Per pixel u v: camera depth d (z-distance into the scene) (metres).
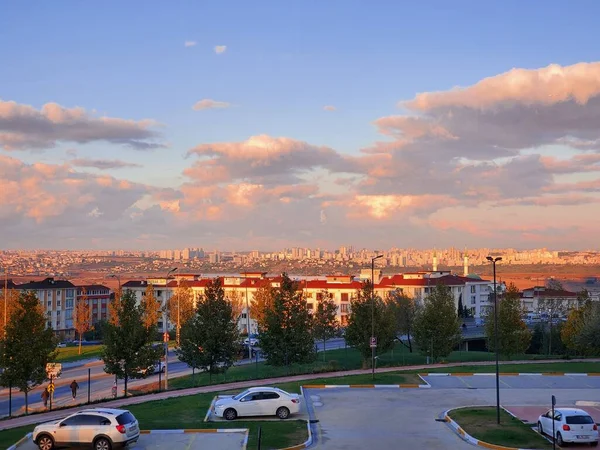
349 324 67.25
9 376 45.09
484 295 154.88
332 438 32.62
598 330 71.12
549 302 119.88
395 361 77.75
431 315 70.75
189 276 161.88
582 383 52.03
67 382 69.94
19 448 29.86
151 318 104.81
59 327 148.00
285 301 63.25
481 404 42.69
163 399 45.94
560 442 30.61
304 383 51.97
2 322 77.06
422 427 35.47
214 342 59.03
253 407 37.50
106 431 29.00
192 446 30.23
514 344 72.38
